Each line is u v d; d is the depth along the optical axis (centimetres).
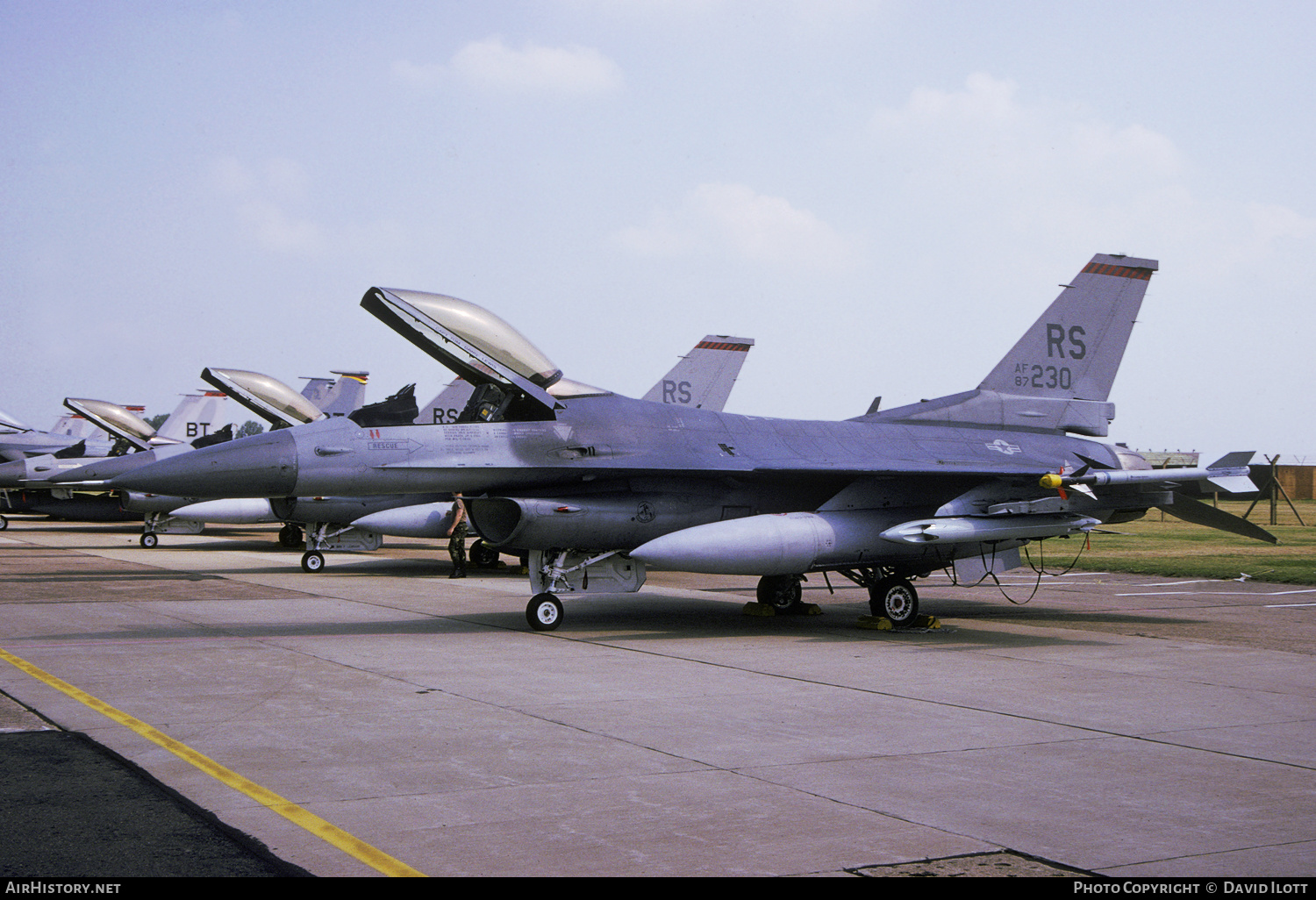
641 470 1236
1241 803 550
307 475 1134
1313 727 735
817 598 1697
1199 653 1093
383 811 512
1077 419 1614
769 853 461
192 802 521
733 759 622
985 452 1501
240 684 834
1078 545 3077
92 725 680
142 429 3544
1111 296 1631
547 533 1192
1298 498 6731
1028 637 1218
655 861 449
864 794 554
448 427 1198
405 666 937
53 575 1878
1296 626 1329
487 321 1224
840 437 1432
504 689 830
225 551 2645
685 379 2873
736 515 1316
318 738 658
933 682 901
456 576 1958
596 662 978
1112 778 595
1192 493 1279
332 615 1327
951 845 476
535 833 482
